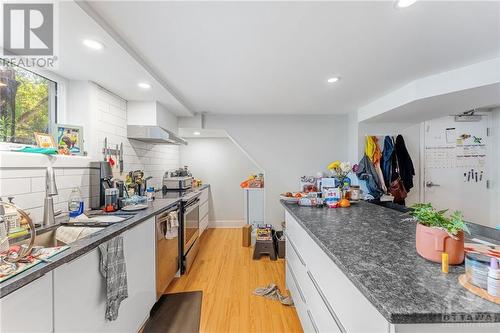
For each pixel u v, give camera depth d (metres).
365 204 2.42
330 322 1.15
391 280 0.81
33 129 1.83
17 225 1.31
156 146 3.62
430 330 0.66
